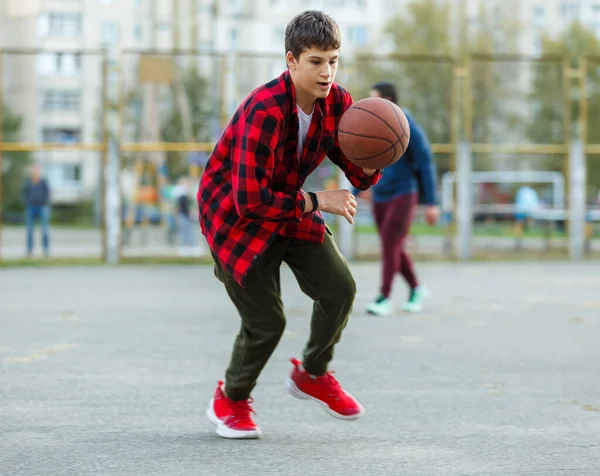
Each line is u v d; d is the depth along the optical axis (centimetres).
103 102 1734
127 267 1664
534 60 1831
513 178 2577
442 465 436
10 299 1121
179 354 736
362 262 1784
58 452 456
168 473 421
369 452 459
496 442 479
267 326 471
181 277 1450
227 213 457
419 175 972
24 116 2095
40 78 2097
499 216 2294
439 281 1380
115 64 1716
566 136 1838
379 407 559
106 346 773
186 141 1731
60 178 4816
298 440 482
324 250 471
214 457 448
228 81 1728
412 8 3988
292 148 450
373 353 748
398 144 455
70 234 2941
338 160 482
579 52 3759
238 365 482
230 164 458
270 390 607
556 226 2242
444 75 2239
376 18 4650
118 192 1745
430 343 798
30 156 3409
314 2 4584
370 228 2362
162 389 605
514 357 732
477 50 3847
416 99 2298
